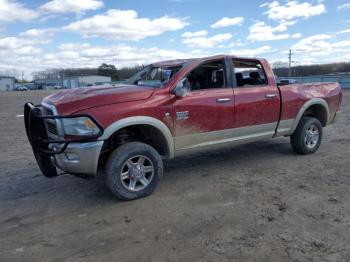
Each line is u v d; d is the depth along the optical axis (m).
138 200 4.71
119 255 3.31
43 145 4.62
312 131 6.85
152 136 5.02
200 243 3.47
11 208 4.63
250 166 6.18
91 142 4.30
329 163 6.19
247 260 3.14
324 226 3.74
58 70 121.50
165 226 3.88
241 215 4.09
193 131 5.16
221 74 5.64
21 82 133.00
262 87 5.99
